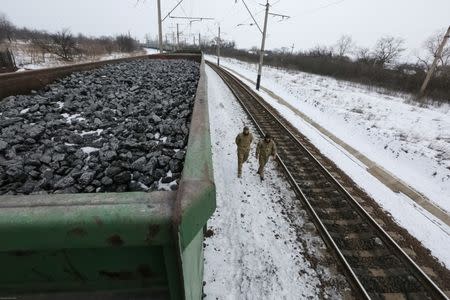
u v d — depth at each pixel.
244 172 6.82
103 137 3.17
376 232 4.92
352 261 4.22
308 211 5.38
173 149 2.90
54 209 0.88
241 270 3.91
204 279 3.66
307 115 14.75
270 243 4.46
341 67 35.19
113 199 0.95
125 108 4.47
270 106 15.04
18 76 4.98
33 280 1.04
